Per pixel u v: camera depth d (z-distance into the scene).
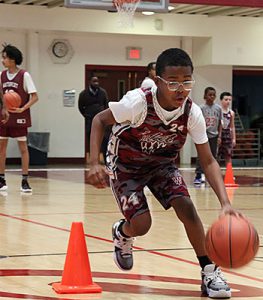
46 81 18.39
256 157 20.02
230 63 19.14
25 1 16.89
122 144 4.16
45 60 18.36
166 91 3.90
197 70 19.72
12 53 10.09
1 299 4.07
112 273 4.84
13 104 10.07
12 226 7.15
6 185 11.47
